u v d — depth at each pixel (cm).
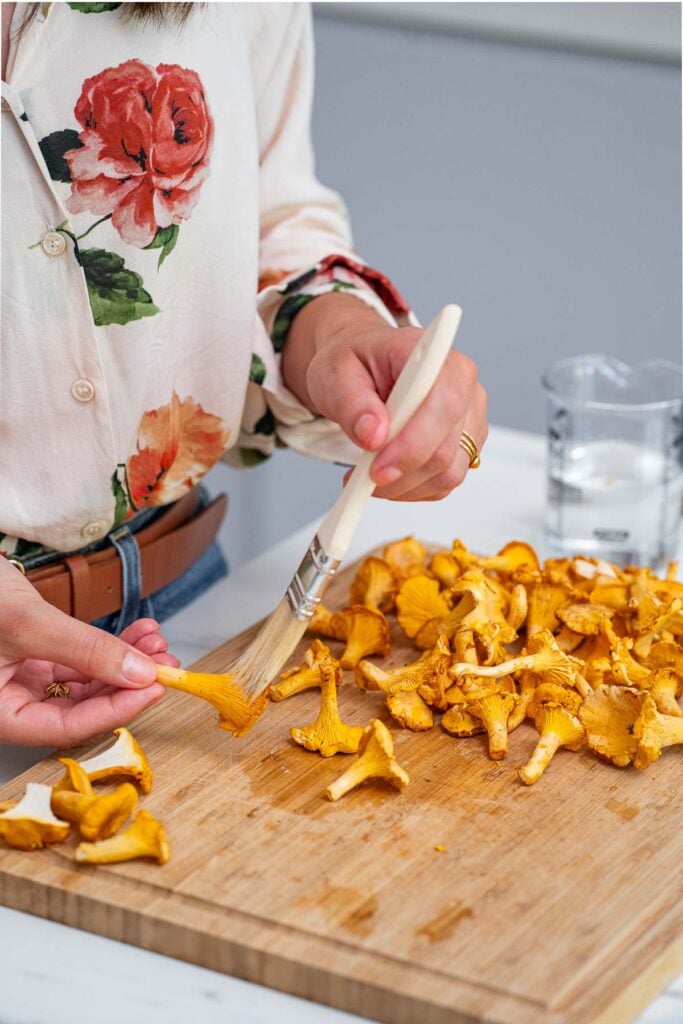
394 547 102
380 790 76
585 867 69
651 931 64
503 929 64
